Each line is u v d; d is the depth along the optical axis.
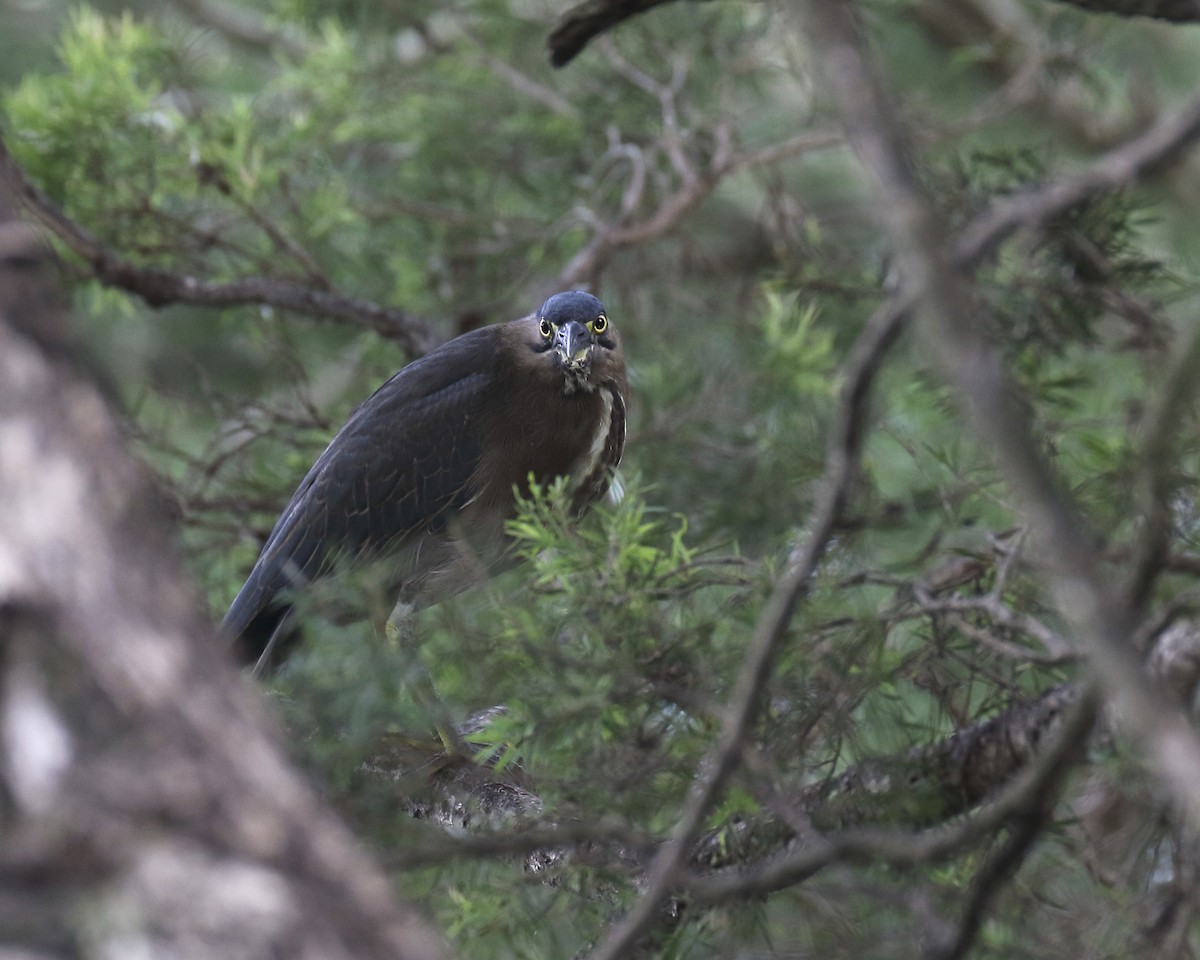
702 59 15.38
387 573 12.23
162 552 3.69
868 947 6.92
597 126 15.30
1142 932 7.01
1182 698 6.42
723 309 14.60
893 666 7.73
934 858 5.80
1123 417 9.77
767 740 7.53
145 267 12.99
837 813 7.53
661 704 7.61
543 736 7.32
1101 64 15.08
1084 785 8.07
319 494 12.20
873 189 5.08
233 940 3.11
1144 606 5.52
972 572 9.05
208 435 14.73
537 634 7.42
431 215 14.72
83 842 3.21
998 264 10.04
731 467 12.84
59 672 3.40
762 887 6.00
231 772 3.35
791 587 5.84
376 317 13.74
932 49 17.89
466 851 6.28
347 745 6.45
